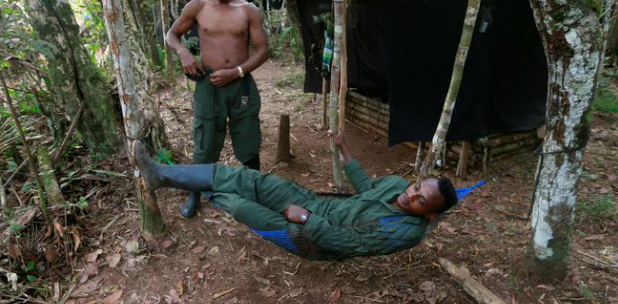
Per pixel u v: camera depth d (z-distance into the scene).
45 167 3.41
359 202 2.54
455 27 3.37
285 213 2.44
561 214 2.46
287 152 4.44
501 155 4.24
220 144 3.48
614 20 5.82
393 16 3.47
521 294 2.62
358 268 2.91
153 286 2.74
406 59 3.58
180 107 6.02
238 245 3.13
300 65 9.12
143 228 3.04
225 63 3.21
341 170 3.21
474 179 4.02
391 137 3.83
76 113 3.77
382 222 2.40
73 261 2.90
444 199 2.29
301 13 5.37
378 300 2.64
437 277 2.80
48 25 3.50
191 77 3.20
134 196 3.57
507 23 3.46
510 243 3.10
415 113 3.79
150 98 4.14
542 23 2.12
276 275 2.86
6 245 2.82
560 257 2.57
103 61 4.86
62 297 2.63
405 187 2.55
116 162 3.89
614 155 4.55
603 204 3.45
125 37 2.42
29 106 4.16
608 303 2.53
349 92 5.50
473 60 3.46
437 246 3.10
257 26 3.29
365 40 4.88
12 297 2.54
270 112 6.12
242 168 2.68
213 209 3.50
